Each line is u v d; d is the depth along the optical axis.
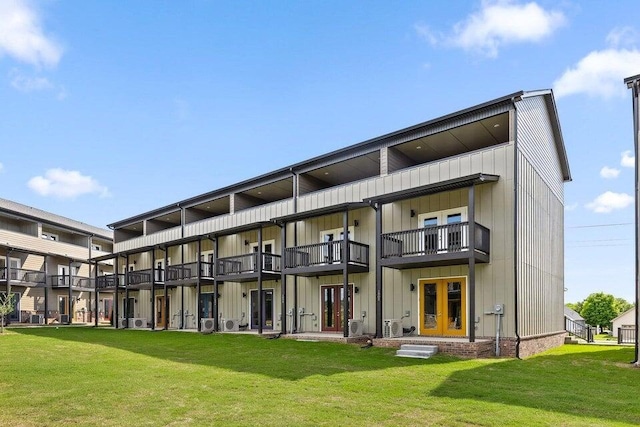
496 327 13.42
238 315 22.33
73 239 36.59
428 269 15.35
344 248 16.02
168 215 28.30
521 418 6.45
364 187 17.33
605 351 15.13
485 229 13.90
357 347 14.19
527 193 14.69
